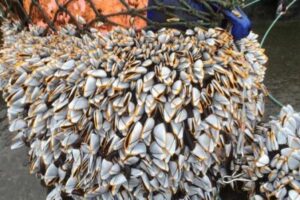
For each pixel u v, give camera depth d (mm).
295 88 1513
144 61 812
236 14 903
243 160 931
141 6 854
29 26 960
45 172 916
